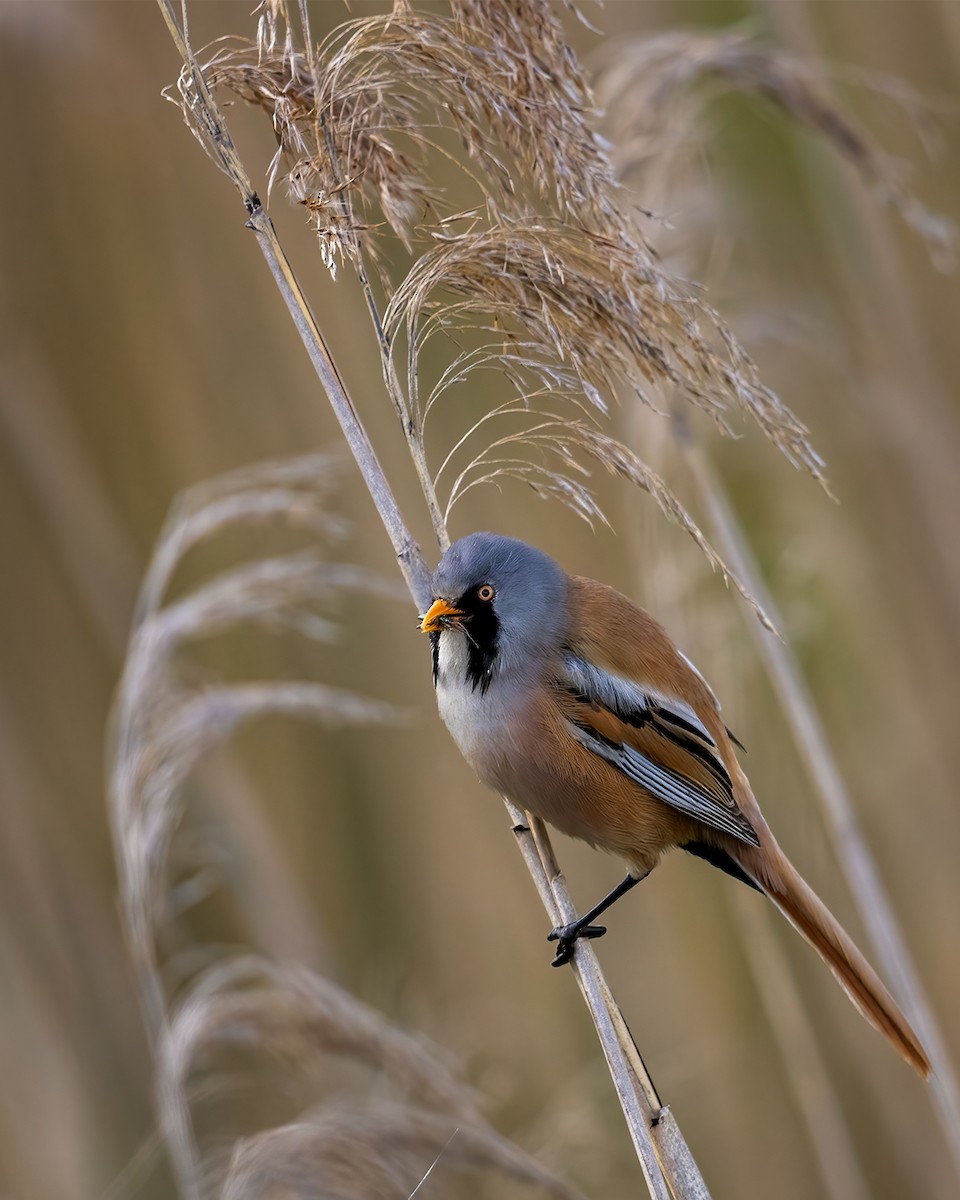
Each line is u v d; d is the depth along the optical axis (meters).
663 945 11.55
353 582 8.62
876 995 7.38
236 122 11.58
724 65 9.41
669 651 7.77
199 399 11.61
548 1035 11.23
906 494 11.62
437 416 11.55
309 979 8.31
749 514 11.62
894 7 12.50
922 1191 10.57
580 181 6.41
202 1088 8.88
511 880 11.73
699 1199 5.91
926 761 11.53
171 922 10.12
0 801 10.51
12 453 11.05
